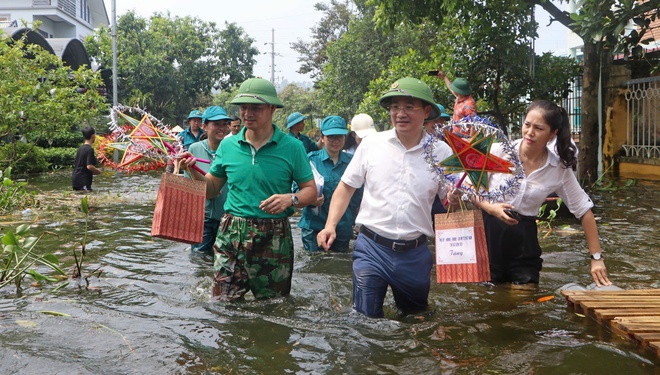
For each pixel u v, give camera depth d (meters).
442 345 3.79
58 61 18.95
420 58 14.11
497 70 13.11
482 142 4.10
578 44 23.83
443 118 7.93
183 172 5.09
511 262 5.11
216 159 4.89
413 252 4.23
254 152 4.72
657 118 13.50
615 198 10.63
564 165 4.69
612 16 9.08
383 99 4.15
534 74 13.33
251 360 3.54
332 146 6.87
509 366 3.45
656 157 13.34
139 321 4.23
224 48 42.00
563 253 6.46
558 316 4.34
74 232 7.96
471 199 4.21
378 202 4.23
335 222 4.35
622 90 14.12
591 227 4.82
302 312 4.50
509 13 12.70
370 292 4.23
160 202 4.35
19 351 3.60
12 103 16.31
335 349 3.72
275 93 4.72
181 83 39.81
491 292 4.98
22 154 17.88
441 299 4.84
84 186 13.30
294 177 4.84
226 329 4.07
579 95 14.90
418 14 12.20
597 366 3.43
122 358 3.54
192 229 4.42
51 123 17.67
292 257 4.89
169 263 6.23
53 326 4.08
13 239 5.12
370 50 26.34
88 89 20.34
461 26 13.11
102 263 6.17
